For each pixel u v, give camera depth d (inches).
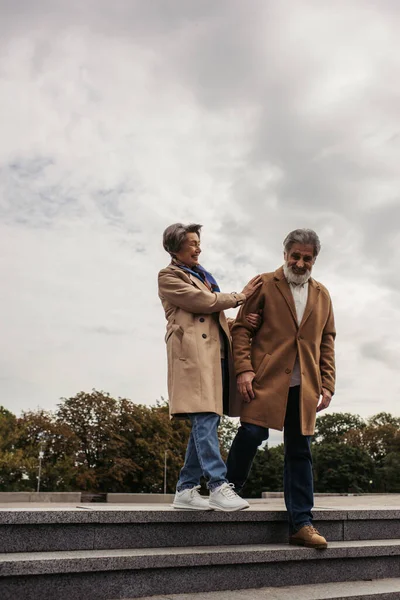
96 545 115.7
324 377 151.3
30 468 1333.7
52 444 1514.5
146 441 1665.8
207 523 128.6
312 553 127.3
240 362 144.0
